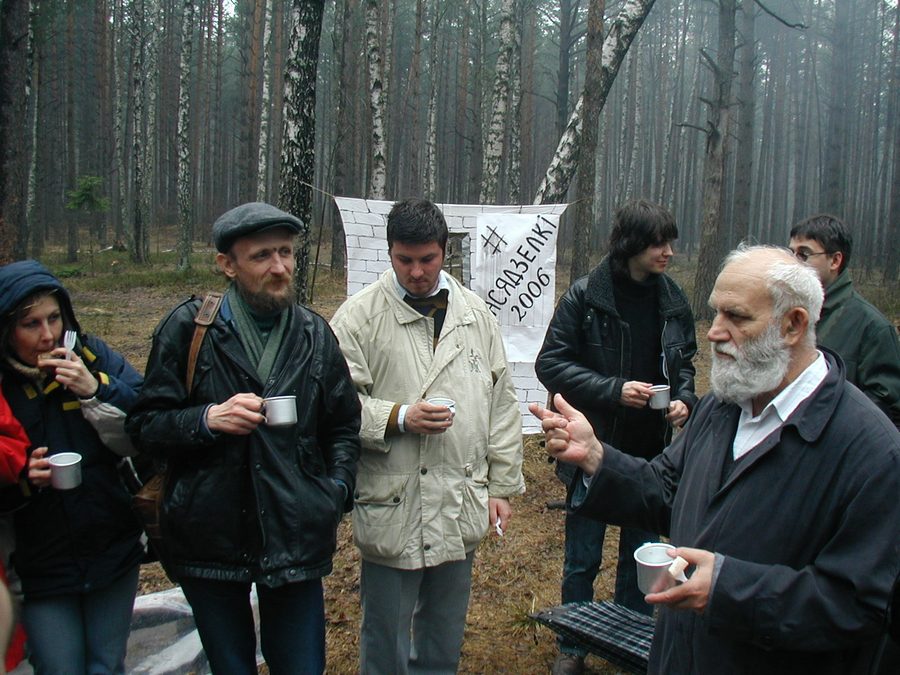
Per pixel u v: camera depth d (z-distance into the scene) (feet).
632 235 9.97
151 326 39.47
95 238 115.14
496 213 15.24
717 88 43.73
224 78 149.28
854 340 10.35
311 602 7.73
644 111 148.87
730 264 6.18
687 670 6.31
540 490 18.17
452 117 153.79
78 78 131.23
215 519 7.16
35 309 7.74
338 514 7.57
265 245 7.32
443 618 9.21
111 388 7.87
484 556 14.75
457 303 9.04
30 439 7.81
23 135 24.61
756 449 5.91
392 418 8.36
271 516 7.14
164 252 94.84
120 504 8.19
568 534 11.01
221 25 116.37
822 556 5.55
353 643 11.63
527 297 15.38
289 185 19.97
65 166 120.98
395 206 8.64
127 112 135.03
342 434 8.04
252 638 7.79
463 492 8.79
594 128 24.26
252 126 79.10
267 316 7.61
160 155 139.74
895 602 5.88
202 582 7.41
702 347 35.24
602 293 10.29
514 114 61.36
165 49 131.23
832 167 70.38
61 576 7.89
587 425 7.27
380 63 49.73
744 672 5.90
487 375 9.11
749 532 5.82
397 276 8.66
